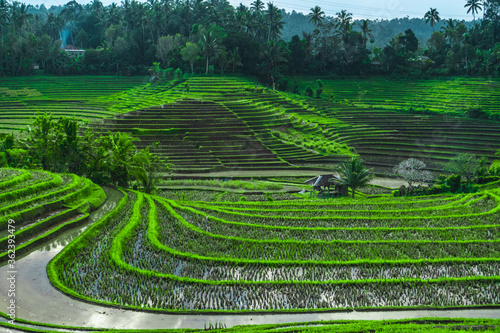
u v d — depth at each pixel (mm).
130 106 88250
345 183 51969
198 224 33281
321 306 21125
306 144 80000
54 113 83812
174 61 109750
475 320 19328
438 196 50250
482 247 29547
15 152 47094
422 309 21078
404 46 129250
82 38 137000
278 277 24188
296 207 41219
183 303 20906
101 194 38312
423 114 97938
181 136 77188
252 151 76062
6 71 108938
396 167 66062
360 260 26312
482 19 138250
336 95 110312
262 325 18703
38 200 31812
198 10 130750
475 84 109125
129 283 22625
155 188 50531
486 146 79875
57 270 23609
